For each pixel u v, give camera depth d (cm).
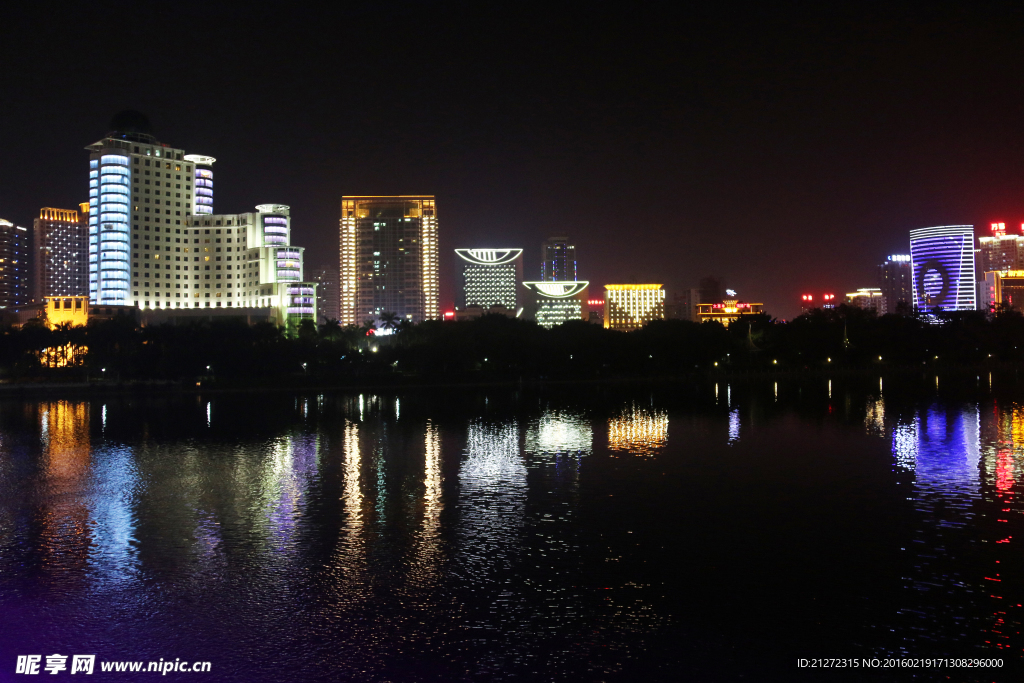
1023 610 4191
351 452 9988
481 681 3509
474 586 4647
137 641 3931
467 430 12312
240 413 15538
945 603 4300
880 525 5900
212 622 4150
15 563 5169
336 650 3809
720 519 6153
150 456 9856
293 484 7825
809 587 4575
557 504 6762
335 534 5822
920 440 10306
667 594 4491
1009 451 9275
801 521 6053
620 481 7769
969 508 6406
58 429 12925
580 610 4262
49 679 3556
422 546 5484
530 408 16150
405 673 3588
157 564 5122
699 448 9919
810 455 9181
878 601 4347
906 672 3547
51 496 7362
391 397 19588
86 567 5069
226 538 5741
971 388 19775
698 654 3728
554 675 3553
